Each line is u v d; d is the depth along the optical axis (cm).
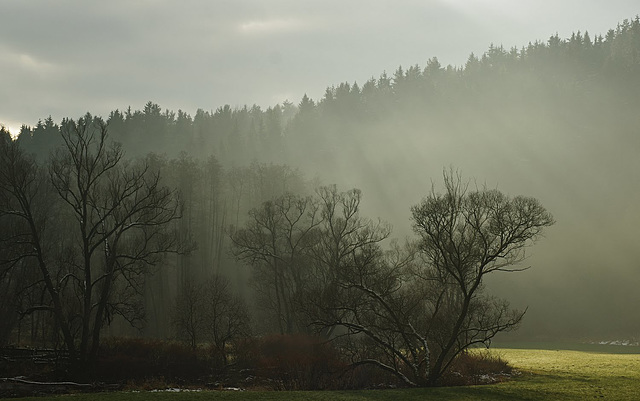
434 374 4069
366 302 4531
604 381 4041
